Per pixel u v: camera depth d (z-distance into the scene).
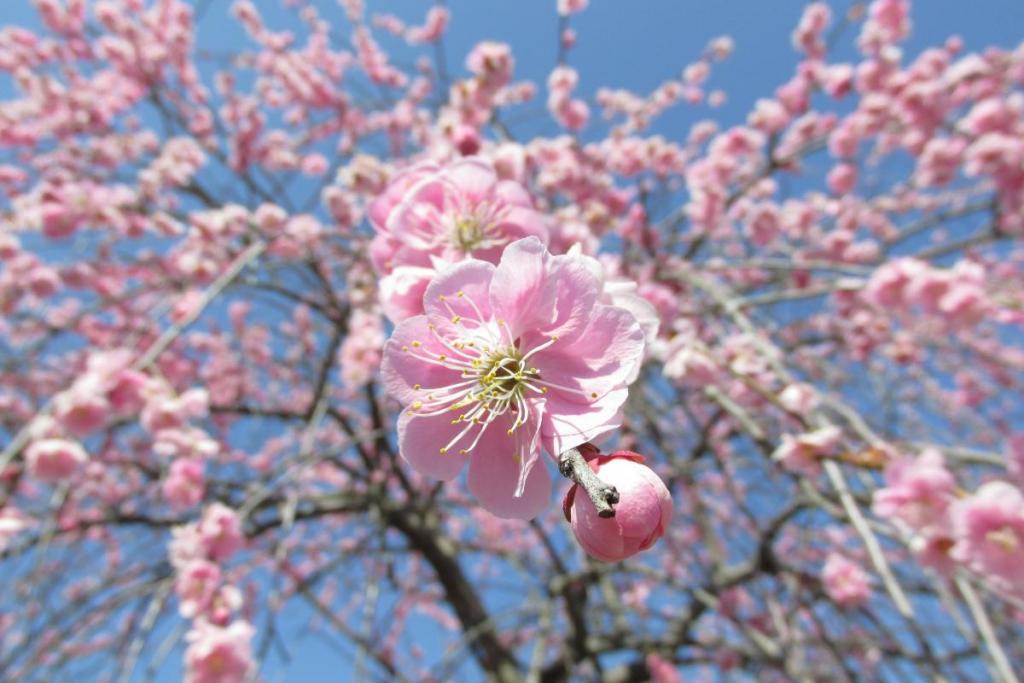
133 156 5.20
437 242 1.28
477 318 0.98
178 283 4.57
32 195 4.13
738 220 5.22
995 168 3.66
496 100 3.36
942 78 4.27
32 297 4.58
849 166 4.58
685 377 2.44
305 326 6.21
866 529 1.84
